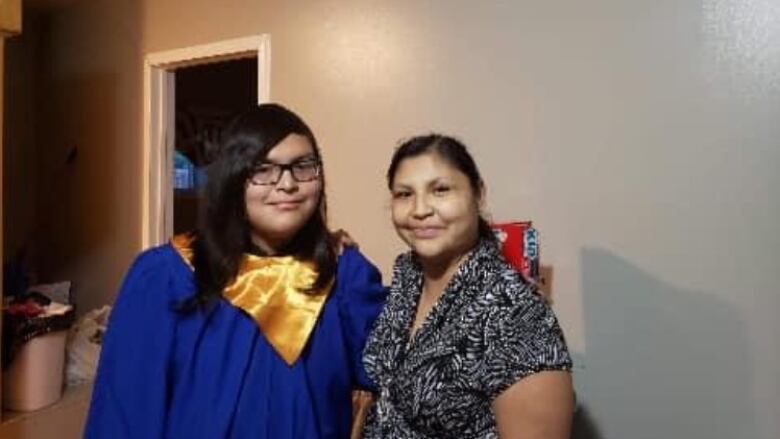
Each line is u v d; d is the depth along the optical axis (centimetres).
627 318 171
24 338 205
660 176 165
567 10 178
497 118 191
